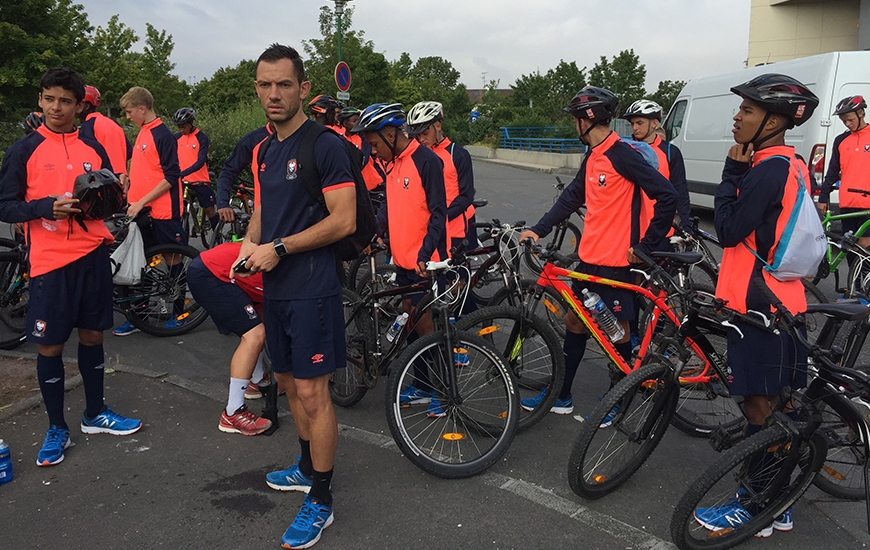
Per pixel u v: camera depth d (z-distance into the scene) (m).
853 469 3.16
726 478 2.82
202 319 5.68
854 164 6.71
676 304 3.79
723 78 11.20
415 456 3.34
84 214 3.45
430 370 3.56
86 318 3.63
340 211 2.69
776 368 2.85
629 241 3.81
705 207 11.72
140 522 3.03
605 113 3.80
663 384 3.26
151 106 5.76
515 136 32.12
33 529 2.98
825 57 9.17
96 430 3.84
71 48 22.47
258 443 3.76
